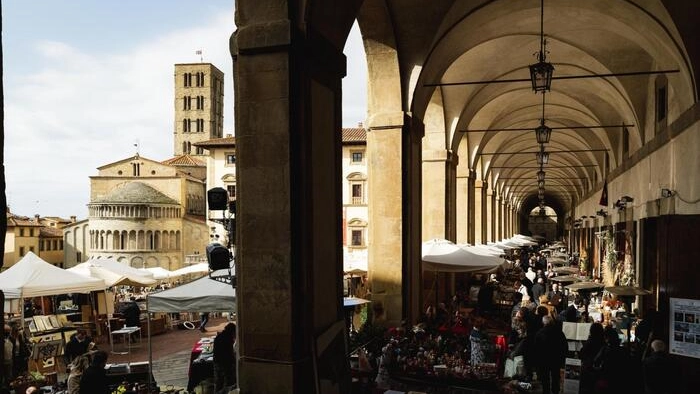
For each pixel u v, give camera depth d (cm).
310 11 681
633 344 1272
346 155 4944
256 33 662
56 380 1315
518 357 1116
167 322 2234
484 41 1514
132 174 7288
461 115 1975
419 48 1211
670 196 1316
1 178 386
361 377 979
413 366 1071
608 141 2314
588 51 1609
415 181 1317
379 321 1216
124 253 6412
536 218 9962
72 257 7069
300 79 677
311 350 684
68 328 1566
